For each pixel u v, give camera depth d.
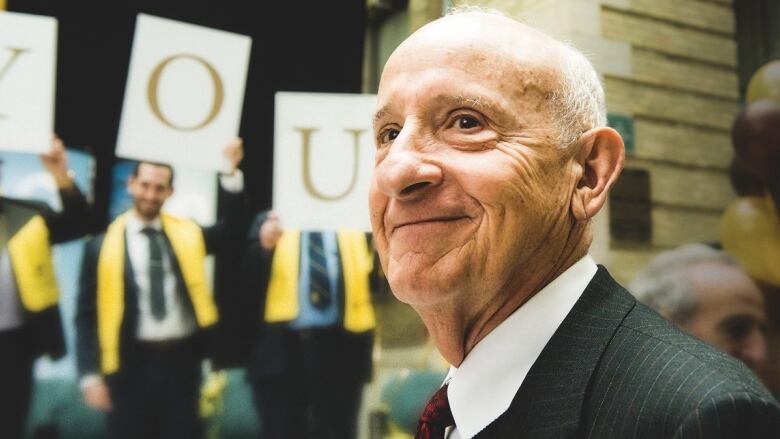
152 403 3.00
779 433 0.63
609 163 0.91
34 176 3.02
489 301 0.87
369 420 3.28
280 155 2.78
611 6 3.36
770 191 3.00
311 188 2.77
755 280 2.66
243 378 3.18
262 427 3.14
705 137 3.28
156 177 3.04
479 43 0.86
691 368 0.68
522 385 0.80
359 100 2.78
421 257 0.85
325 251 3.32
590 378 0.75
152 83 2.77
